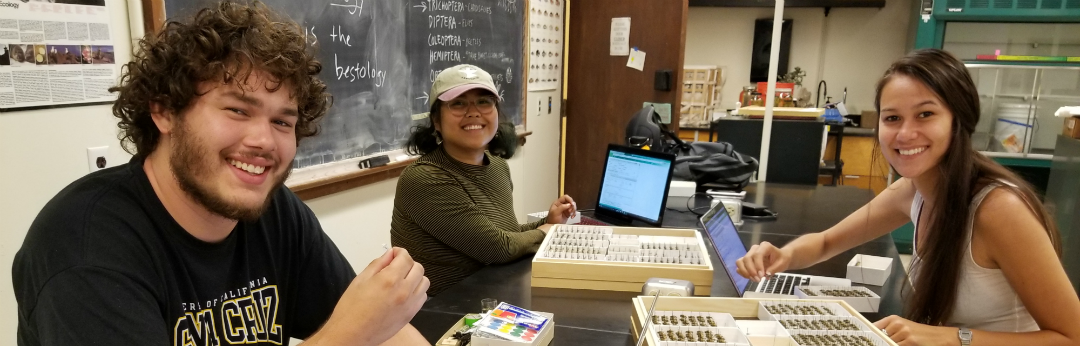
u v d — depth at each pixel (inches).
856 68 226.5
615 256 62.4
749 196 110.1
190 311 35.6
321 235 45.4
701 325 46.8
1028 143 155.9
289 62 33.5
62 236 30.2
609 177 96.0
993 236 46.9
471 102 73.1
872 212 64.7
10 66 52.5
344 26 89.7
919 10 167.5
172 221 34.7
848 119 212.8
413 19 106.5
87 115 59.8
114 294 29.8
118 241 31.3
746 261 60.2
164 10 65.1
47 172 56.8
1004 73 158.6
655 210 86.8
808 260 65.2
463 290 60.7
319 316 44.5
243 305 38.9
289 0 77.7
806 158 126.7
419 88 110.1
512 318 48.1
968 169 48.0
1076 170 105.2
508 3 136.6
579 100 170.4
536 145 158.7
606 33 161.8
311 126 41.1
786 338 44.6
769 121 122.6
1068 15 147.9
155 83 32.0
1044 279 45.1
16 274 31.6
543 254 63.1
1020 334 46.1
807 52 229.9
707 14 235.9
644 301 50.8
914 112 47.9
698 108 221.0
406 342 43.2
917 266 55.0
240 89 31.9
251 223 39.6
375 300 32.7
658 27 152.9
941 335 46.4
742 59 235.8
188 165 32.4
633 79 159.6
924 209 55.0
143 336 30.0
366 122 97.1
